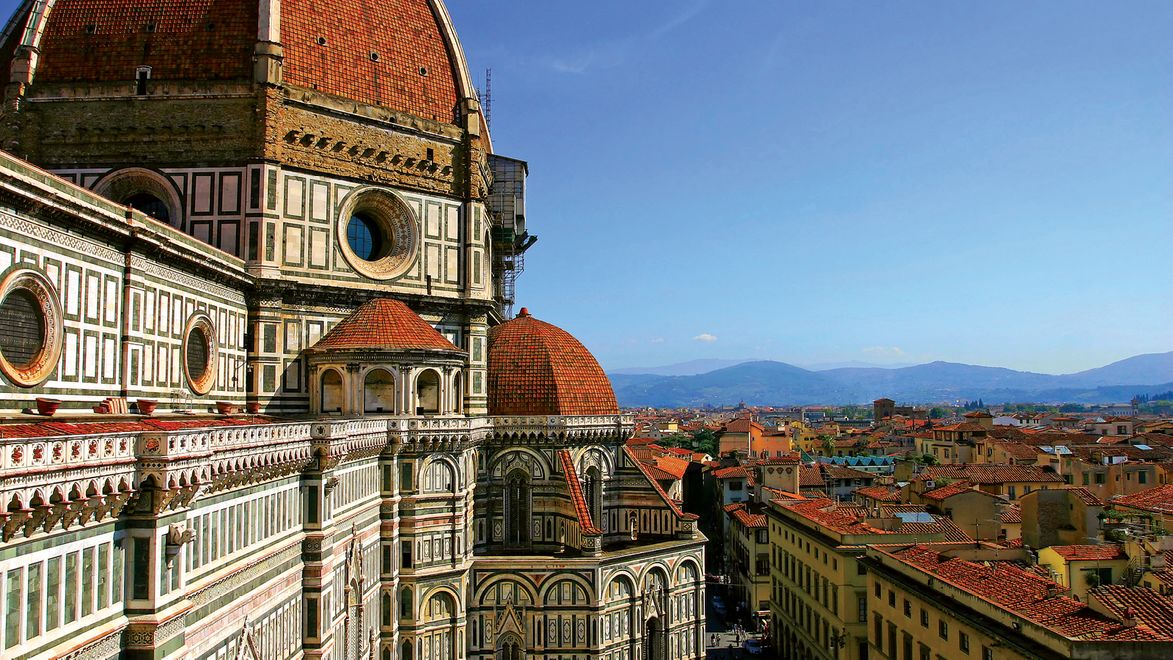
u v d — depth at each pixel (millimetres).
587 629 84500
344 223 83438
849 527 94750
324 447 59062
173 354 61438
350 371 78125
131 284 55094
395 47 90875
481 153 96250
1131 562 78500
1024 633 57000
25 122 77188
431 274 89562
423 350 79938
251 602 50250
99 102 77812
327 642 60406
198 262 63969
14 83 77125
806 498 137250
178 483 39781
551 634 84812
